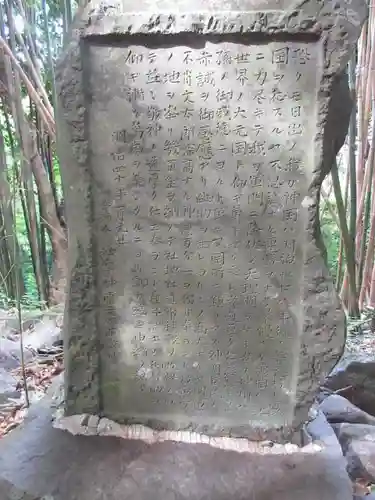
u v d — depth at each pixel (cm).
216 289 216
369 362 309
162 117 201
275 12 186
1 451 211
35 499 190
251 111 197
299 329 214
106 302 221
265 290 213
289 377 220
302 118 196
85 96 200
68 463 206
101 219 212
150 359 225
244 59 193
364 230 412
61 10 324
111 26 191
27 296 416
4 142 384
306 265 206
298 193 202
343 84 193
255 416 225
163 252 214
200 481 197
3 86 340
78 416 232
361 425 249
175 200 208
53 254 408
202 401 227
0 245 401
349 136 379
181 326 221
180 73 197
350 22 185
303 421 220
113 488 193
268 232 207
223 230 209
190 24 188
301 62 191
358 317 400
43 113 345
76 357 225
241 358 221
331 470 204
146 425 229
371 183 398
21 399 268
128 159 206
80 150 204
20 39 332
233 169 203
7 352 311
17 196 389
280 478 199
